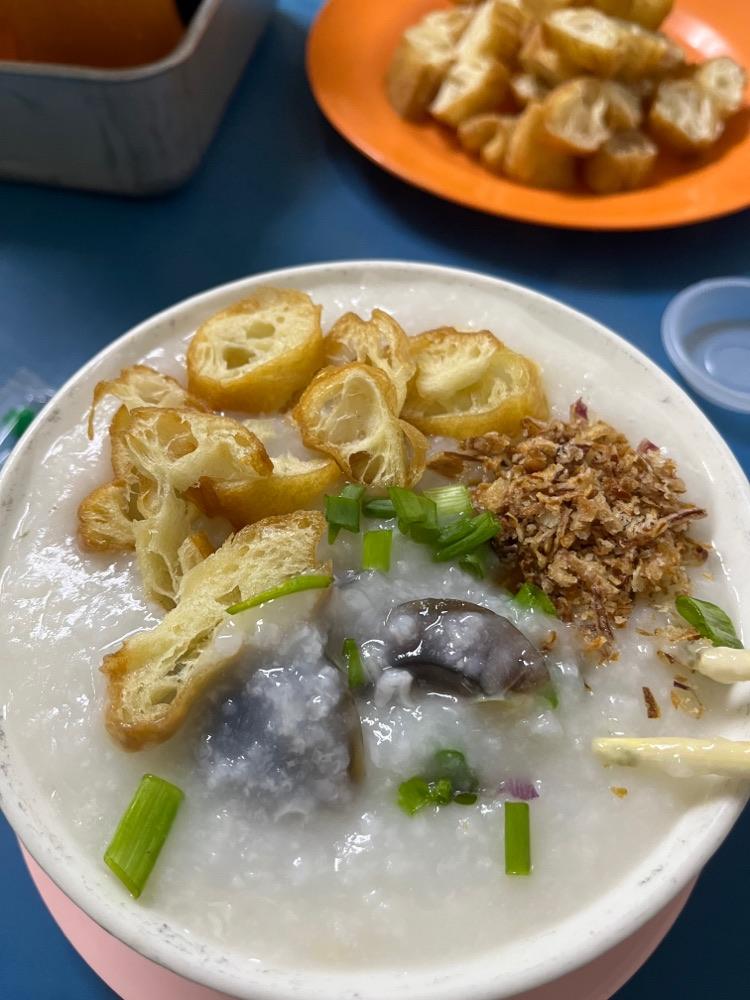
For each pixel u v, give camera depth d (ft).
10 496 0.66
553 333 0.79
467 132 1.17
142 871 0.52
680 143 1.17
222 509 0.66
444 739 0.58
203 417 0.65
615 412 0.74
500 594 0.64
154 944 0.49
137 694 0.56
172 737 0.57
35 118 1.06
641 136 1.15
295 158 1.25
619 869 0.54
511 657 0.57
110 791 0.56
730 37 1.34
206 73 1.13
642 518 0.65
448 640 0.58
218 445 0.64
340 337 0.75
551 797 0.57
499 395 0.73
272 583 0.59
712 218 1.10
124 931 0.49
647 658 0.62
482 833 0.55
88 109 1.04
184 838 0.54
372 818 0.56
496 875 0.54
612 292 1.11
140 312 1.08
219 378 0.72
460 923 0.52
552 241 1.17
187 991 0.56
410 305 0.80
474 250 1.16
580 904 0.53
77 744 0.57
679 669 0.61
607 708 0.60
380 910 0.52
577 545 0.64
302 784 0.55
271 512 0.66
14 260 1.13
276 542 0.60
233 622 0.58
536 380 0.73
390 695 0.58
